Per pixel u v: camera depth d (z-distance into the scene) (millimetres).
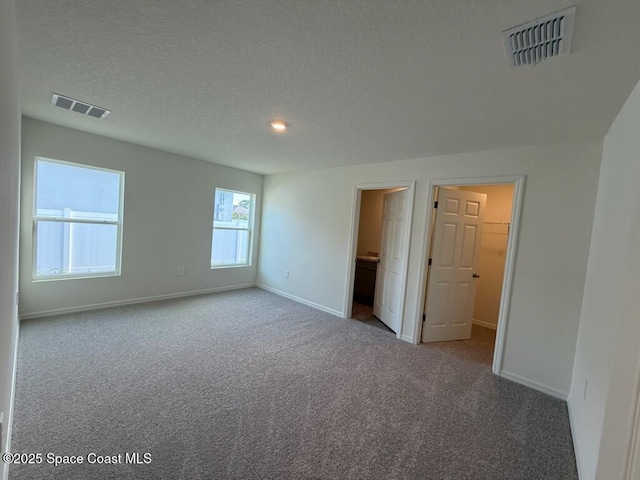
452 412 2328
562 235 2662
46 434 1806
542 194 2775
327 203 4781
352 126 2713
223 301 4863
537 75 1665
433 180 3549
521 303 2867
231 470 1655
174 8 1361
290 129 2928
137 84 2164
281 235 5527
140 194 4270
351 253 4453
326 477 1659
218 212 5387
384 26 1379
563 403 2547
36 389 2229
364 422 2143
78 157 3631
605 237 2010
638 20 1189
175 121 2934
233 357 2992
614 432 616
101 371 2543
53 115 3051
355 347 3457
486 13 1250
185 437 1873
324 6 1281
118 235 4168
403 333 3801
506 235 4516
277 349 3250
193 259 5004
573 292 2594
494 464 1838
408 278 3760
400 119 2471
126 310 4051
